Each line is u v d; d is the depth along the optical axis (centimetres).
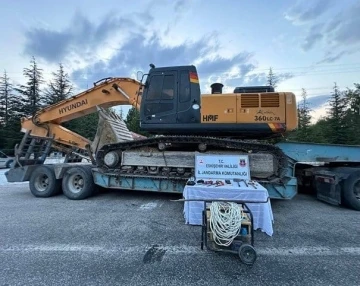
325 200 566
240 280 242
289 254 300
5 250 307
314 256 295
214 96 548
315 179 609
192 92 555
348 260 286
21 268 264
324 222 427
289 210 508
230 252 281
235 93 552
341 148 577
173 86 564
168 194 658
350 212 494
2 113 3403
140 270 260
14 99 3500
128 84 657
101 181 606
